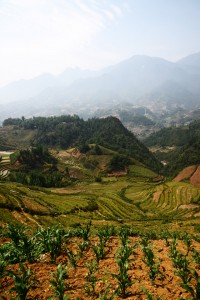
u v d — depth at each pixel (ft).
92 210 360.07
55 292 35.19
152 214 380.17
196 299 30.78
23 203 282.15
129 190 565.53
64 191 497.46
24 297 31.91
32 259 46.24
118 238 68.39
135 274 41.81
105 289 36.40
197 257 47.98
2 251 45.60
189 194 453.99
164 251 58.23
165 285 37.83
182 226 189.57
